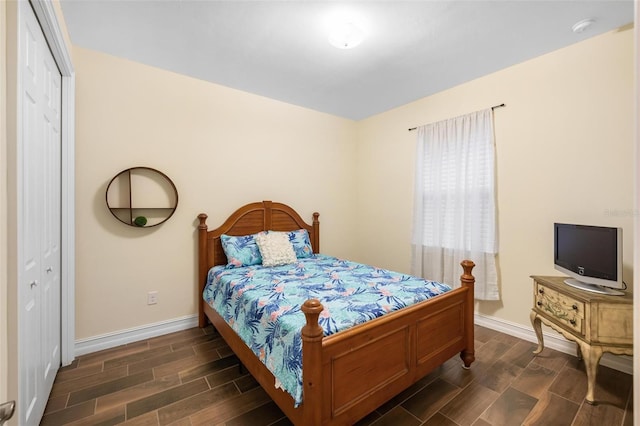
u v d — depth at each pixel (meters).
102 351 2.43
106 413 1.69
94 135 2.41
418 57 2.51
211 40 2.26
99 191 2.44
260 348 1.73
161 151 2.74
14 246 1.09
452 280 3.12
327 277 2.50
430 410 1.72
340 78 2.92
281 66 2.67
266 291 2.10
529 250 2.60
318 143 3.95
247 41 2.27
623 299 1.81
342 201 4.24
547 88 2.47
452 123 3.11
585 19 1.99
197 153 2.96
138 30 2.12
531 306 2.60
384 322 1.58
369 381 1.52
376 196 4.09
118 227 2.53
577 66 2.30
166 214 2.78
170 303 2.81
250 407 1.75
